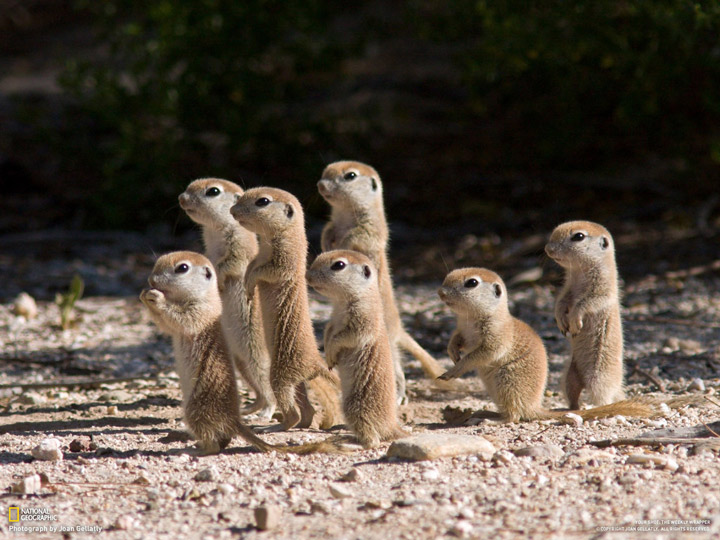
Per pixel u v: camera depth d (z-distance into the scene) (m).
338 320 8.58
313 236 21.62
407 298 17.03
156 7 23.30
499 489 6.95
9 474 7.80
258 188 9.43
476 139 28.23
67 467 7.98
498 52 21.05
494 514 6.43
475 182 25.14
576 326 9.99
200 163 25.09
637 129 24.39
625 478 6.97
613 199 23.31
